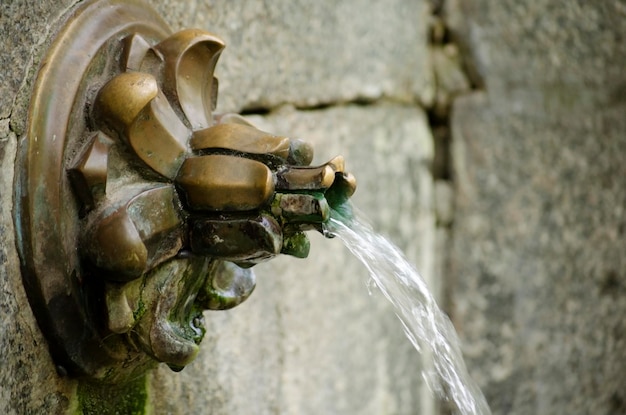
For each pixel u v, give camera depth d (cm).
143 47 121
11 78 114
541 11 201
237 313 149
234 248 119
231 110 147
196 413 141
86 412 125
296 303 161
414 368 194
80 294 118
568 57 203
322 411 167
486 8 202
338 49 167
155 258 119
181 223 120
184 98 122
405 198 191
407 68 191
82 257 117
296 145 122
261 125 153
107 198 117
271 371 156
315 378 165
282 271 158
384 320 182
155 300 120
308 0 160
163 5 134
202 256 121
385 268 126
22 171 115
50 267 116
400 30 186
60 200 116
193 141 121
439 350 133
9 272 115
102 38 119
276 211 119
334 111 168
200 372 142
